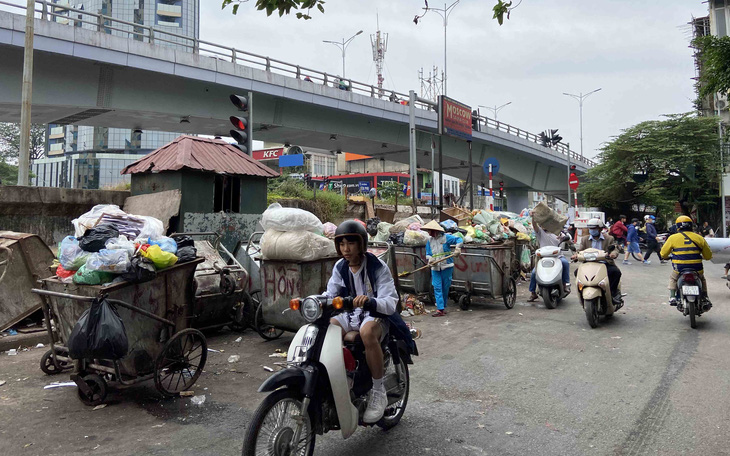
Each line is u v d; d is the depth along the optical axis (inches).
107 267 162.4
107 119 898.7
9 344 245.8
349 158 3321.9
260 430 115.2
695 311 283.9
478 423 156.9
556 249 360.5
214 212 368.8
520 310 347.6
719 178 1402.6
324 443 143.8
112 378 178.4
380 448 140.3
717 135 1381.6
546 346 248.5
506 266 351.6
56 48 692.7
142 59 779.4
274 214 245.1
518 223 510.6
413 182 767.1
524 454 136.0
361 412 133.2
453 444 142.6
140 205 356.2
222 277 263.0
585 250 308.8
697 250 291.7
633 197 1534.2
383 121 1221.1
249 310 283.3
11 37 650.8
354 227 133.1
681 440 142.4
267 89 942.4
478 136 1391.5
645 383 191.6
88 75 766.5
